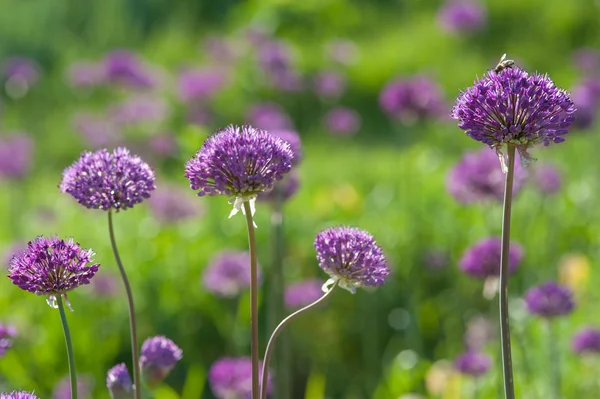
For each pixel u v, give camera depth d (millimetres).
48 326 6242
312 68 19078
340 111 13953
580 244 8602
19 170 9992
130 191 2738
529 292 4793
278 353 5102
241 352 6480
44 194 11852
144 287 7484
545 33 26922
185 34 29234
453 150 12984
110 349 6238
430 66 25875
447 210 8836
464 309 7473
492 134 2498
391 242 8188
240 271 6418
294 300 6898
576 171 10531
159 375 3064
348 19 10164
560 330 5875
